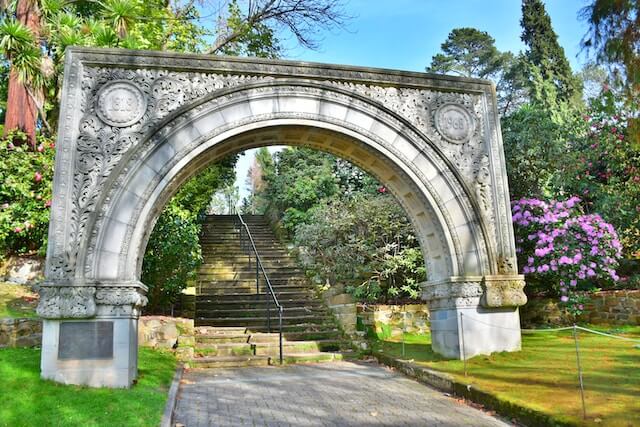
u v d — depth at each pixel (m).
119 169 6.13
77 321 5.73
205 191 11.73
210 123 6.65
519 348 7.30
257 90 6.88
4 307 7.46
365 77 7.32
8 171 8.72
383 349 8.63
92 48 6.38
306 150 16.34
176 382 6.38
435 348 7.68
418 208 7.67
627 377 5.27
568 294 9.27
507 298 7.21
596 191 10.45
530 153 10.59
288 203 15.81
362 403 5.49
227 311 10.42
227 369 7.70
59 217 5.86
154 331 8.30
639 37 7.09
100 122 6.27
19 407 4.52
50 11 8.91
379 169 7.77
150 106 6.46
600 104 10.95
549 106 18.39
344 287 11.01
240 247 14.79
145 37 10.62
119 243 6.03
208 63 6.74
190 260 9.62
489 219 7.51
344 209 11.50
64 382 5.54
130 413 4.66
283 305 10.86
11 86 9.14
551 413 4.15
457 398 5.57
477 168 7.60
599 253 9.02
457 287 7.16
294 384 6.53
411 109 7.49
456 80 7.73
